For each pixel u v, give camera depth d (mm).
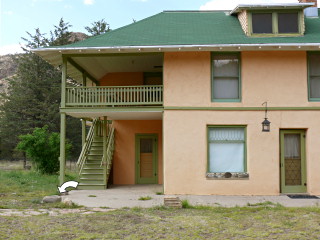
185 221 8977
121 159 18047
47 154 23172
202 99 13984
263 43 13258
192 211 10383
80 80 20656
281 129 14055
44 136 23703
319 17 17281
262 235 7773
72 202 11320
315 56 14203
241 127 14000
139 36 14852
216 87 14148
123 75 18734
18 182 17562
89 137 17625
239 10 15547
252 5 14562
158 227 8383
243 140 14000
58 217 9367
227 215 9727
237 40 13922
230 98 14086
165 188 13812
